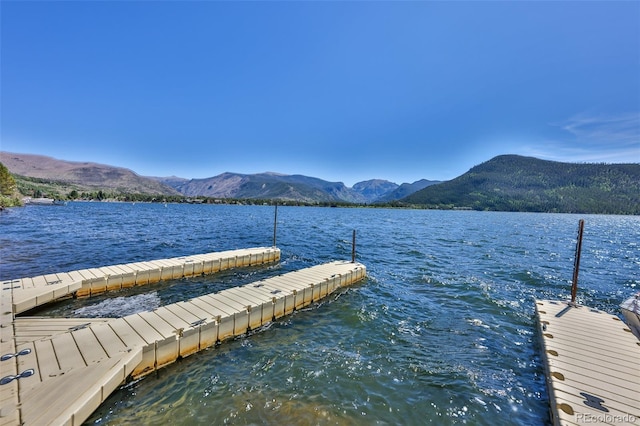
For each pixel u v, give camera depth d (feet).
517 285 55.01
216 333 30.73
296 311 40.86
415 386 24.29
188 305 34.88
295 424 19.60
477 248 99.40
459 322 37.52
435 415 21.09
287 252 86.99
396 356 28.94
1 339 25.46
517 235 145.48
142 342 25.41
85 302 42.45
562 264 75.36
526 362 28.45
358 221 231.91
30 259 64.64
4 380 19.40
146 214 239.50
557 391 20.77
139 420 19.79
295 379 24.73
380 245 104.12
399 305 43.55
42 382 19.43
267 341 31.83
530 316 39.91
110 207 350.64
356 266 57.93
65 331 27.45
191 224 163.84
